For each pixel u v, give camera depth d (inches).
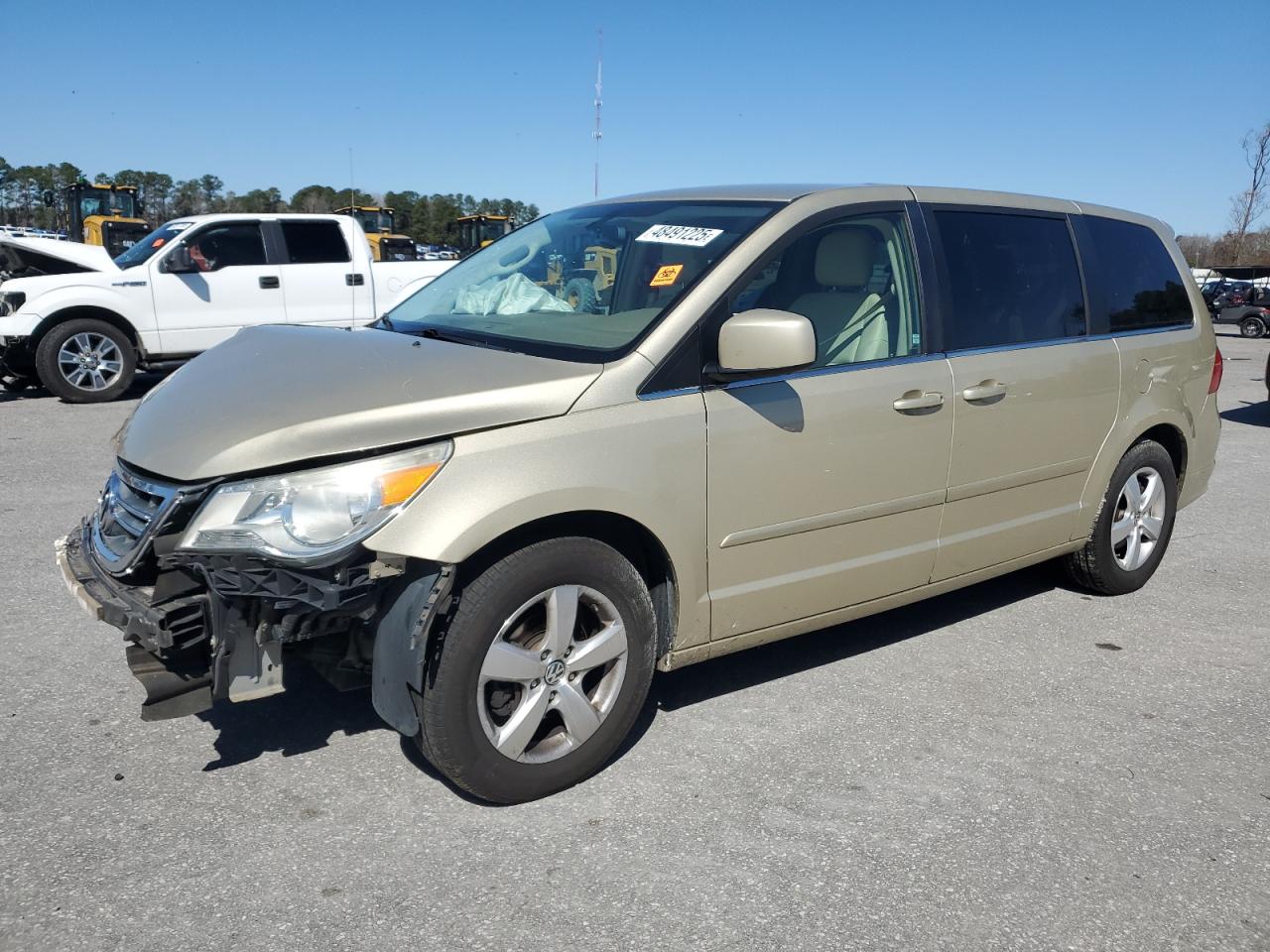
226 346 147.4
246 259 463.8
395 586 112.9
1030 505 175.5
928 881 111.0
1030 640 180.5
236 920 101.3
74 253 443.8
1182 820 124.8
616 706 128.2
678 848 115.3
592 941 99.7
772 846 116.3
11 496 263.9
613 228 159.3
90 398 435.5
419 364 125.0
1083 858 116.3
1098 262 188.4
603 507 120.7
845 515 146.3
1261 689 163.0
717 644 138.7
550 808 123.0
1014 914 106.0
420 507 109.8
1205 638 184.1
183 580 110.7
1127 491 196.4
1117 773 135.6
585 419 121.1
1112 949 101.6
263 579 105.4
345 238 484.1
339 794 124.5
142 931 99.3
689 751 137.6
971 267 165.2
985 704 154.5
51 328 429.7
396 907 103.7
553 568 119.0
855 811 124.0
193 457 111.7
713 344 131.9
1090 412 181.2
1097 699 157.5
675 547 128.9
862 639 179.3
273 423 112.0
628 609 126.6
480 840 115.9
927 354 155.9
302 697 150.2
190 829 116.6
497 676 117.3
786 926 102.8
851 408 143.6
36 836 114.5
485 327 147.7
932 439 154.1
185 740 137.0
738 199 152.9
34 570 203.5
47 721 141.4
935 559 160.6
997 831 120.9
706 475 130.3
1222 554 237.0
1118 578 199.2
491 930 100.8
